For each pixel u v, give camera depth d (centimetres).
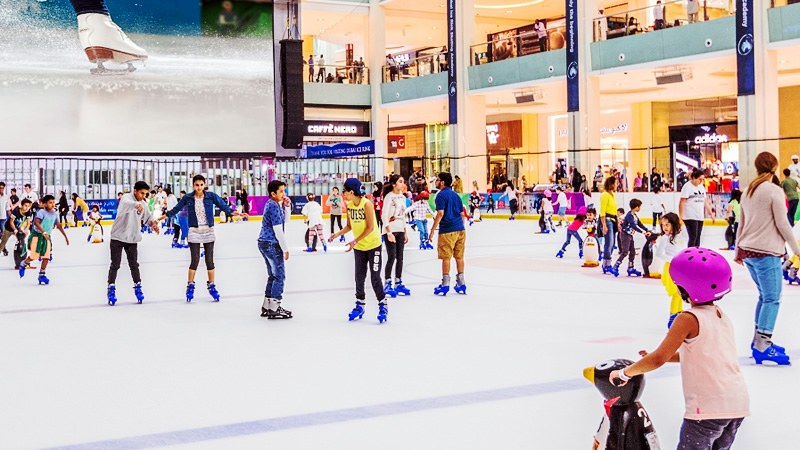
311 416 533
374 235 927
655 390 586
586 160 3234
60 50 3731
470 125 3806
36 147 3716
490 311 1002
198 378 652
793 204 1573
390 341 808
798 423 506
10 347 798
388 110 4325
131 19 3809
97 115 3794
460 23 3806
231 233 2886
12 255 2061
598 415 529
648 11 3569
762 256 658
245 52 4000
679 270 330
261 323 934
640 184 3180
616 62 3108
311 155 3822
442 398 576
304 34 4862
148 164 3872
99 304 1115
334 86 4222
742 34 2667
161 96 3881
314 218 2005
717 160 3228
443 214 1147
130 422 525
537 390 598
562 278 1359
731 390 322
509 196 3531
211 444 474
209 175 3950
